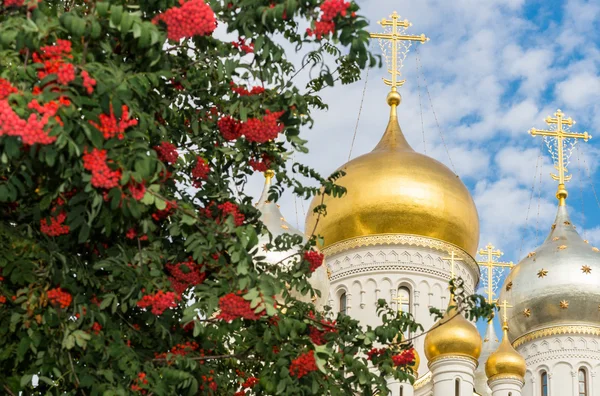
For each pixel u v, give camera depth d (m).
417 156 58.00
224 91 17.72
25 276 15.71
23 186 15.07
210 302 15.86
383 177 56.50
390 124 60.75
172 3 15.96
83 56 14.94
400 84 61.91
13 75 14.43
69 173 14.77
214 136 18.27
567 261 55.69
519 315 55.78
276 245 19.20
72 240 16.59
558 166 60.91
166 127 17.61
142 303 16.14
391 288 55.31
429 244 55.97
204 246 16.23
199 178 18.27
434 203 56.09
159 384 15.87
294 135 17.36
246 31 16.39
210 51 17.55
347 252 56.31
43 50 14.84
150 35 14.77
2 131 13.59
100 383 15.76
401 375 19.03
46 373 15.92
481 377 61.03
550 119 61.78
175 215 16.62
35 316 15.78
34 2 14.67
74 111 14.23
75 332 15.61
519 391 52.16
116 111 14.58
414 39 62.62
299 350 16.73
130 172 14.72
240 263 15.77
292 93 17.30
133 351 16.12
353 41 15.52
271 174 19.61
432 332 50.69
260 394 18.45
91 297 16.28
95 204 14.88
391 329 18.59
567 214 59.31
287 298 18.83
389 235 55.88
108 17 14.87
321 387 17.19
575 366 54.31
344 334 18.50
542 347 54.97
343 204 56.56
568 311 54.91
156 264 16.52
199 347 17.86
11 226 16.39
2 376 16.06
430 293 55.41
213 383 17.38
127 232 16.34
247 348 17.69
